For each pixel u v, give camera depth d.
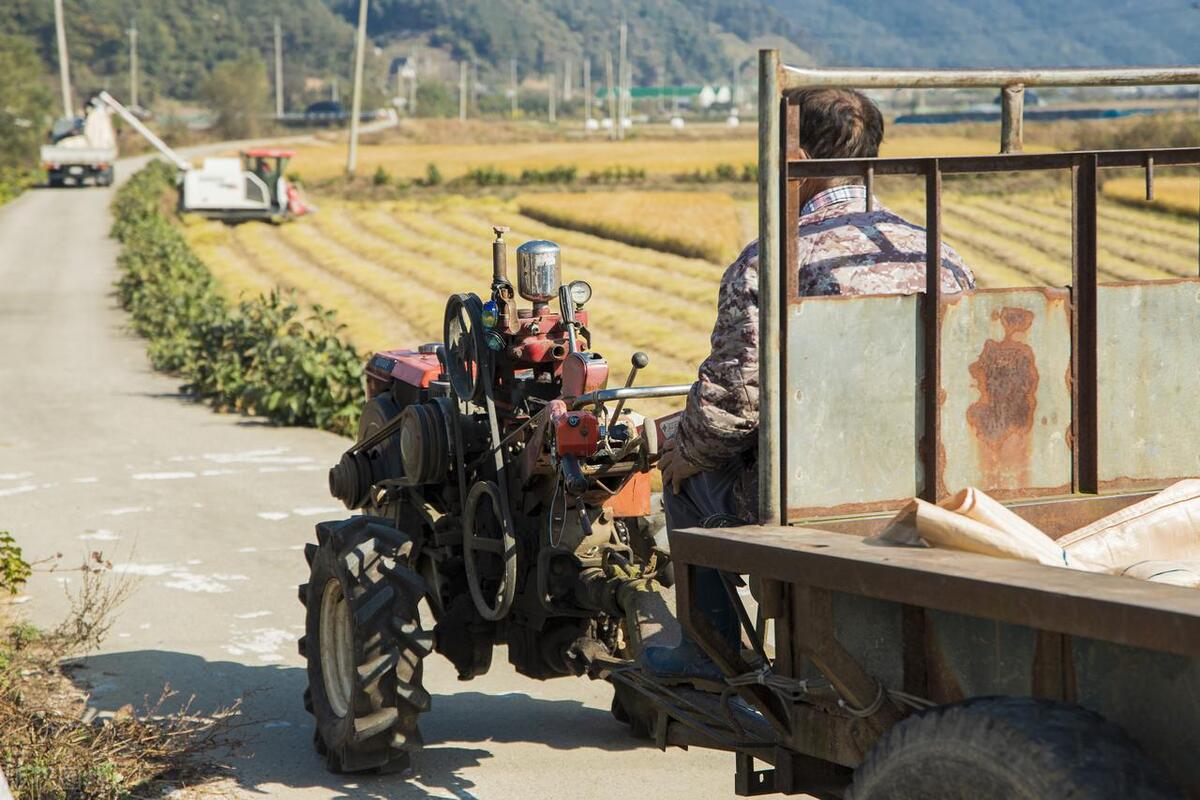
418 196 69.06
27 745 5.76
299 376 16.97
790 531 3.54
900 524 3.38
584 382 5.16
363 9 78.75
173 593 8.93
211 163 54.03
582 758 6.06
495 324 5.56
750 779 4.14
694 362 21.88
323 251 45.12
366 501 6.82
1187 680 2.72
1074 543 3.74
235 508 11.80
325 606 5.96
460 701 7.02
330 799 5.50
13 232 54.12
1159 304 4.05
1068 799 2.67
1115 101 97.81
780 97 3.48
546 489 5.43
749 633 4.09
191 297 28.50
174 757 5.94
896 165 3.65
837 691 3.46
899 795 3.04
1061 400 3.94
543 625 5.63
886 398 3.72
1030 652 3.02
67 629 7.89
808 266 4.13
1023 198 50.69
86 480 13.14
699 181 75.25
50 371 22.67
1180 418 4.12
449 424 5.81
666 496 4.52
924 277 4.14
